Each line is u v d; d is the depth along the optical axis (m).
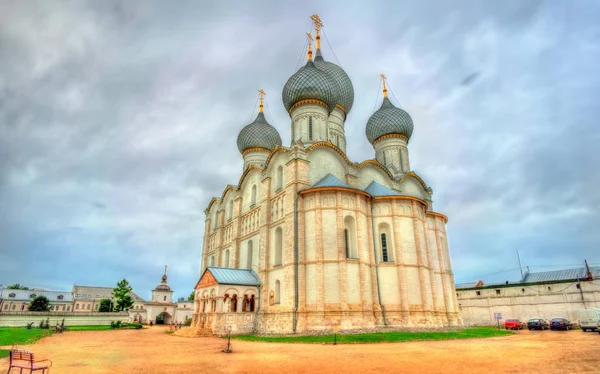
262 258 42.09
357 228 37.81
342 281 34.72
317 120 48.47
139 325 56.53
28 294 101.44
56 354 21.86
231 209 55.56
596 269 62.84
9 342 28.45
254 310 40.81
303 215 38.34
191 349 24.62
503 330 40.34
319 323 33.41
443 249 49.38
